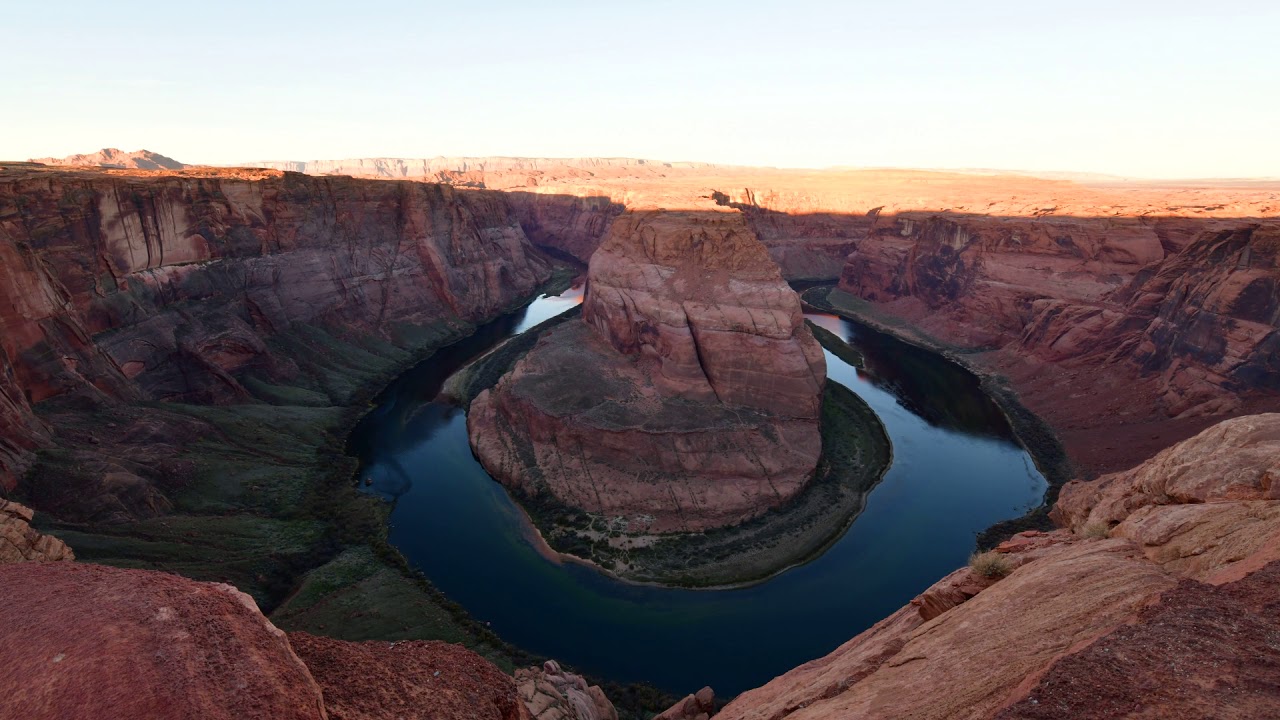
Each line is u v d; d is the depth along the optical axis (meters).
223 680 9.55
